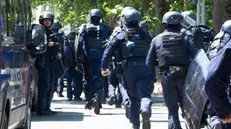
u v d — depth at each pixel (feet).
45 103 82.64
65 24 200.75
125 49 62.23
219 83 32.81
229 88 33.42
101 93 85.66
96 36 85.81
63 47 90.17
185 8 138.00
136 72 61.87
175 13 59.52
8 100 46.96
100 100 85.25
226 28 39.45
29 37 63.82
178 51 58.75
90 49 85.97
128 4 150.00
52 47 81.15
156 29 141.79
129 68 62.08
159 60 59.26
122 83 63.57
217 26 105.81
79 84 106.83
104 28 86.33
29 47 63.62
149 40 62.44
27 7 66.69
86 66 86.63
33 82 73.97
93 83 86.99
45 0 202.18
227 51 32.63
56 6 206.90
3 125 45.73
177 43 58.85
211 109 43.09
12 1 49.98
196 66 48.42
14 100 49.70
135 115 63.52
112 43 62.75
